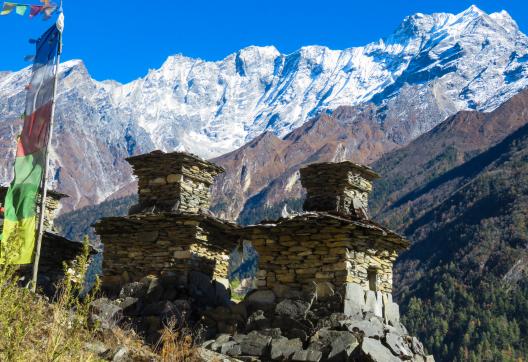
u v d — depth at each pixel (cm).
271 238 1723
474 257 15662
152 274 1864
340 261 1609
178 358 1270
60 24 1378
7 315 745
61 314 884
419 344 1608
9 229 1240
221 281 1919
